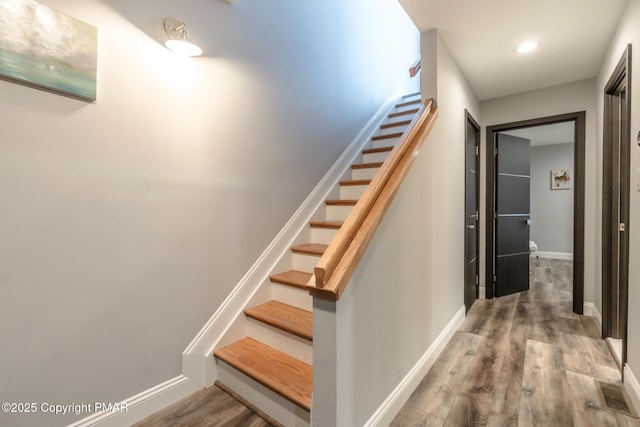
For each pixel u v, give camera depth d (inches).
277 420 60.8
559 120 123.6
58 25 49.0
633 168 67.6
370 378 54.4
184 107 67.9
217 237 75.0
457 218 107.0
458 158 107.3
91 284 54.4
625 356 71.2
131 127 59.0
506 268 146.6
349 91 123.3
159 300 64.0
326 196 108.2
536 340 96.6
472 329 105.7
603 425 59.2
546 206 256.2
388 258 60.3
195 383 69.7
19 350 47.2
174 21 64.9
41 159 48.5
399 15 164.6
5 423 46.3
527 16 79.4
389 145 129.0
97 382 55.4
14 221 46.4
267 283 86.2
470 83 121.4
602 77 102.7
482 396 68.1
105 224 55.8
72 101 51.4
